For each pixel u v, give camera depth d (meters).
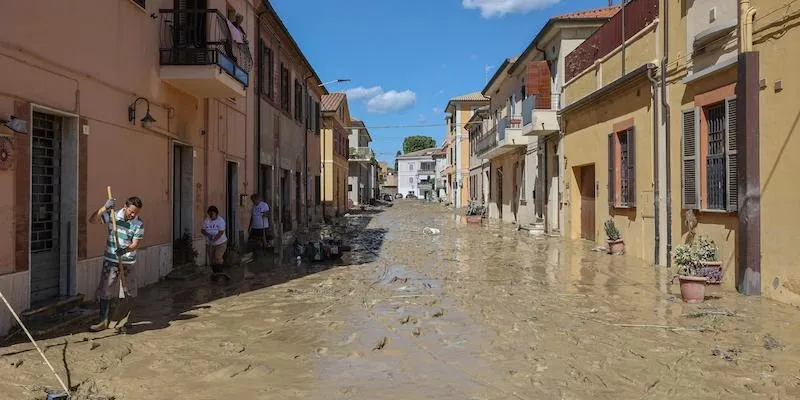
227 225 15.82
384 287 11.14
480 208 35.47
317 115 32.75
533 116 21.66
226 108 15.62
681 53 11.84
